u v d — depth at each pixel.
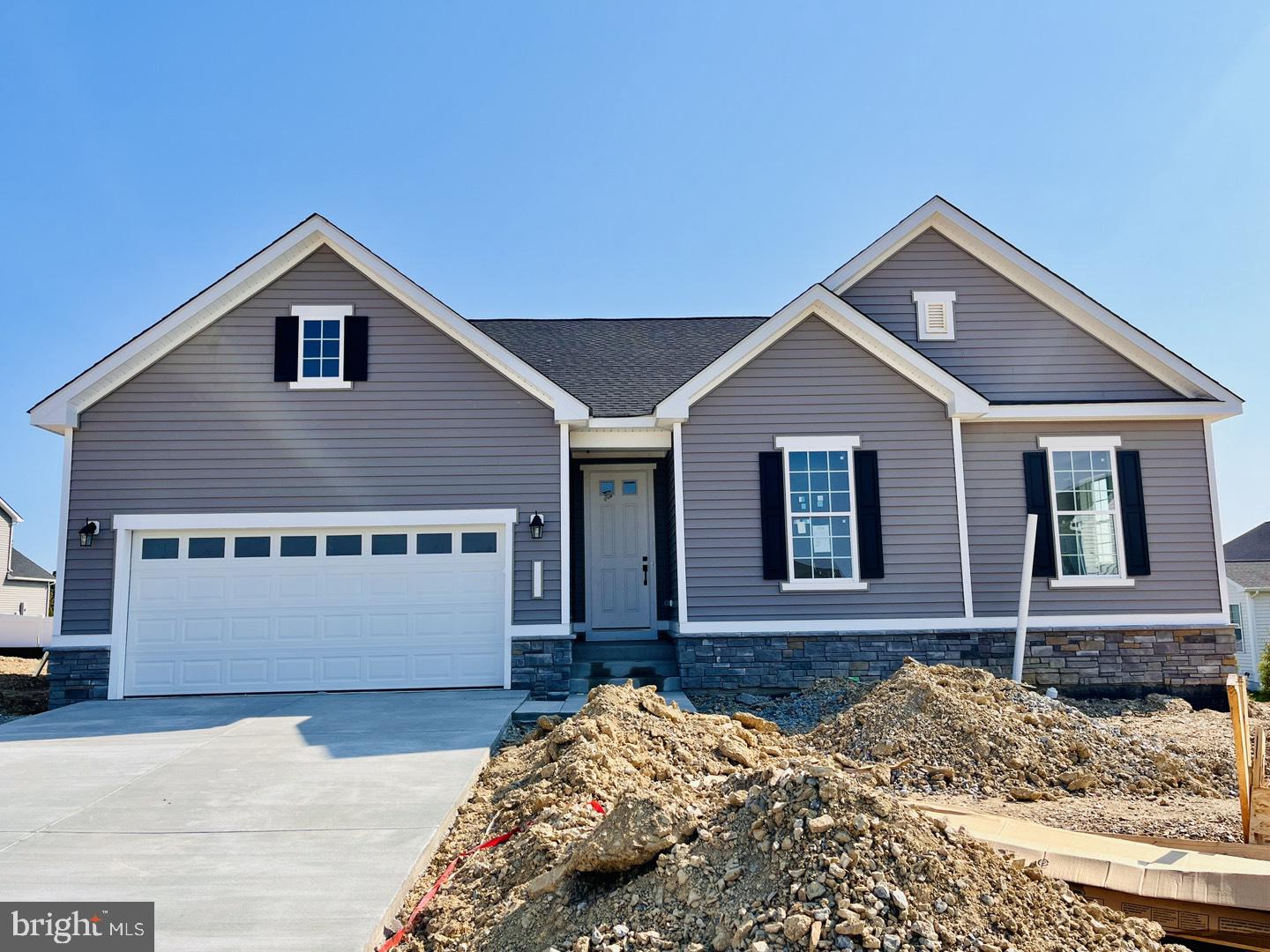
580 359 15.32
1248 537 33.69
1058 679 12.65
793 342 12.98
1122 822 6.14
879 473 12.82
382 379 12.59
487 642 12.30
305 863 5.27
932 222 14.13
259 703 11.07
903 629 12.49
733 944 3.59
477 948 4.30
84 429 12.27
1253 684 26.17
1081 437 13.27
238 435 12.38
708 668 12.34
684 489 12.67
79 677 11.81
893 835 3.93
